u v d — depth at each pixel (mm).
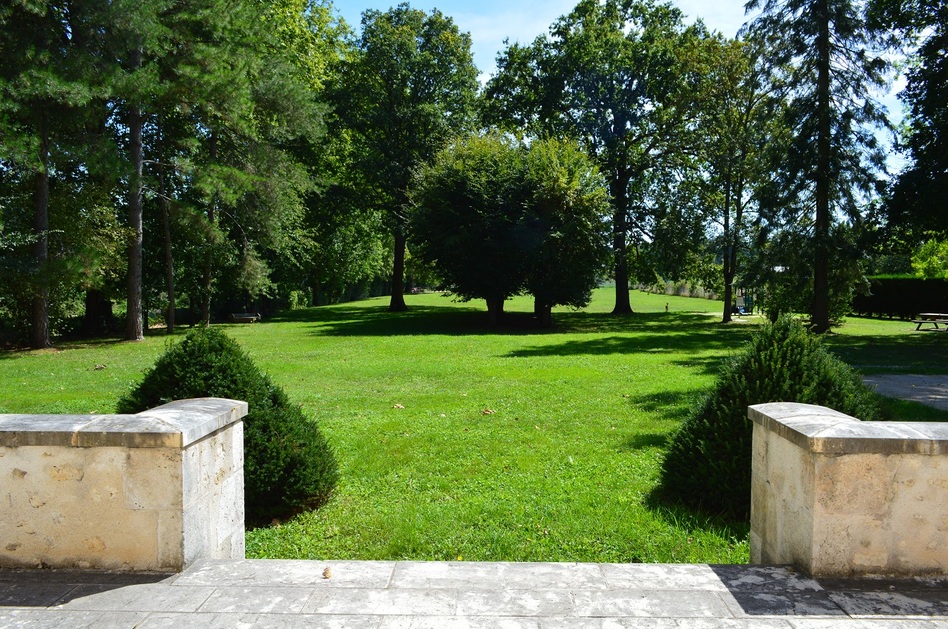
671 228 34594
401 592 3156
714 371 14023
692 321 33469
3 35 17031
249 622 2863
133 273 23641
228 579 3289
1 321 23219
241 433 4191
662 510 5344
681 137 34344
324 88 36625
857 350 19016
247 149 26016
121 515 3369
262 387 5566
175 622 2861
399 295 41969
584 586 3219
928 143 21531
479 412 9820
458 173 28656
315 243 38375
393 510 5453
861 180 23125
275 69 25906
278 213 27594
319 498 5676
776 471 3633
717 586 3189
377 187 38875
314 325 31188
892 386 12125
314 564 3479
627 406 10117
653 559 4391
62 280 20078
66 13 19359
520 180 28719
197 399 4051
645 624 2838
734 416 5281
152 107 20328
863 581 3195
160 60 21562
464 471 6652
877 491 3197
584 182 28719
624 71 35594
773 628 2799
